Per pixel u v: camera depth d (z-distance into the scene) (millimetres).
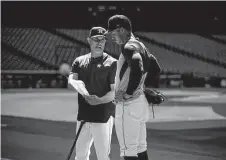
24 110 15703
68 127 10891
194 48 37844
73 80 4406
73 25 38750
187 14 39250
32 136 9227
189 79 36125
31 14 38594
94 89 4500
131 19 38781
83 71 4516
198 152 7289
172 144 8148
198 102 19328
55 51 36281
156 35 38688
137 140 4098
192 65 36500
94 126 4465
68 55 36219
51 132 9898
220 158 6723
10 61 35062
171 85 35719
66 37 37594
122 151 4129
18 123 11734
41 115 13852
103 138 4480
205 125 11211
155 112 14867
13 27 38281
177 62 36719
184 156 6906
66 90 30641
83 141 4605
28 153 7113
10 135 9359
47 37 37875
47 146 7891
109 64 4480
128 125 4051
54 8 38781
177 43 38125
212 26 39406
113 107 4500
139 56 3811
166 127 10805
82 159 4652
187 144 8180
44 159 6605
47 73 34812
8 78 34469
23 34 37812
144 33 38812
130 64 3820
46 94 26094
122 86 4008
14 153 7113
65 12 38625
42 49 36469
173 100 20719
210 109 15969
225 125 11242
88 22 38812
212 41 38438
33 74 34688
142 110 4090
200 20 39344
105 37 4465
